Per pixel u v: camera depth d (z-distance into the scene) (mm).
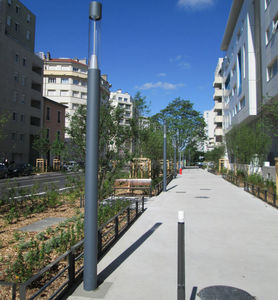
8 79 40719
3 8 42469
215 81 61375
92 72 4496
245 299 4031
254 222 9156
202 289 4359
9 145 40750
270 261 5602
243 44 31750
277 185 14492
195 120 54219
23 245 5785
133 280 4645
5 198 11414
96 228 4340
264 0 24203
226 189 19938
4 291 4086
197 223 8953
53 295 3799
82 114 10461
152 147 21750
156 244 6656
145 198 14641
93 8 4543
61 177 31125
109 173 10961
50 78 69688
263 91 24547
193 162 99188
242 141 25922
